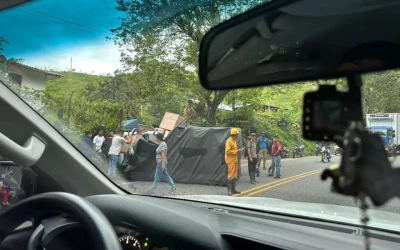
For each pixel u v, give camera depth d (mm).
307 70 1392
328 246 1825
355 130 984
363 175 951
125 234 2248
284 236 1962
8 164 2787
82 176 3082
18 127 2844
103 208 2291
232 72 1793
